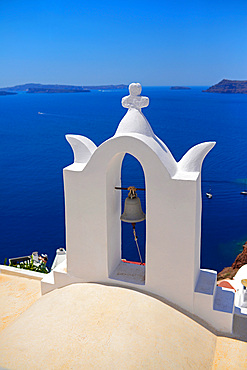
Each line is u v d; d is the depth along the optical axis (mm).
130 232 46844
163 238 5152
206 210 60469
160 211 5062
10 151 119062
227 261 45219
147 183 5023
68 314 4742
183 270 5156
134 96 5301
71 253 5809
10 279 7465
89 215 5508
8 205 72375
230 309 5172
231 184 73188
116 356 4031
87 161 5625
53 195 77375
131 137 4934
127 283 5520
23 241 58250
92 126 167000
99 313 4703
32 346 4219
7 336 4559
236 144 111750
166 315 4863
